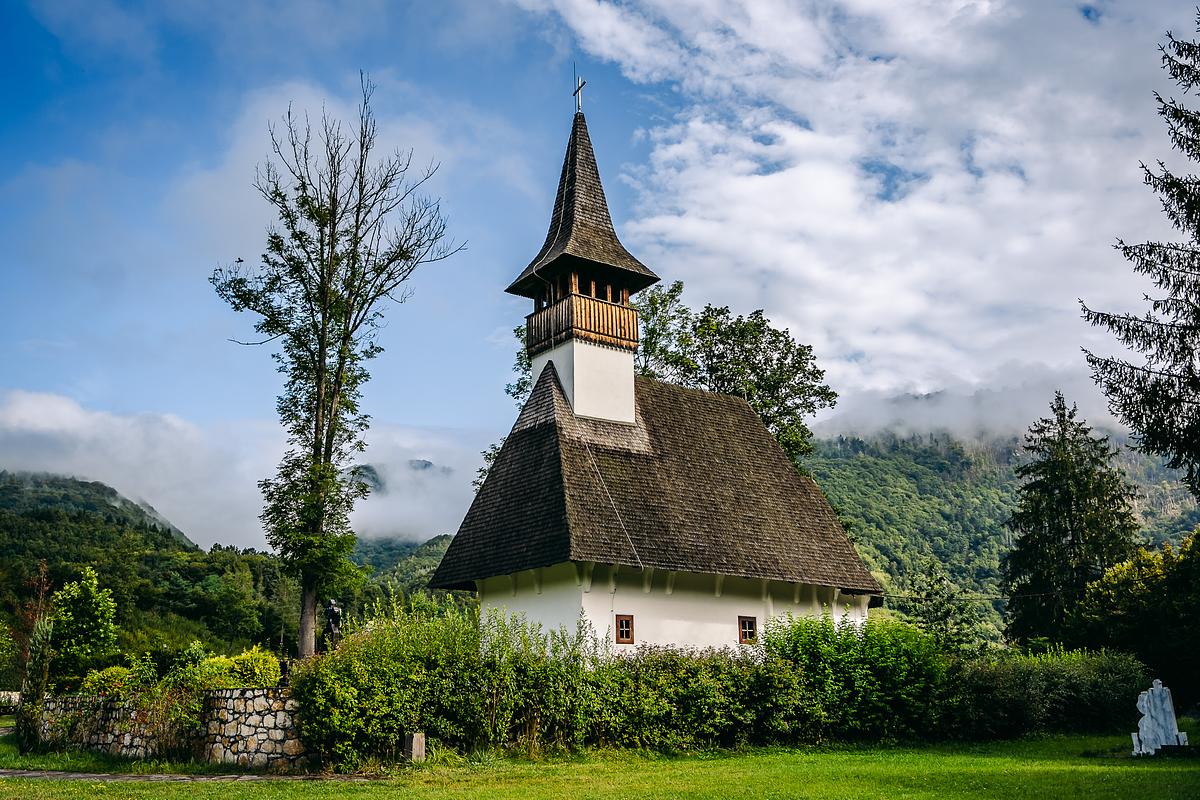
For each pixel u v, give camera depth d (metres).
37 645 30.83
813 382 50.03
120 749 22.70
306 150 33.78
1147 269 31.23
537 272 35.28
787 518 35.84
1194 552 47.00
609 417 33.78
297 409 33.25
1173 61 31.56
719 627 32.38
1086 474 62.97
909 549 134.50
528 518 31.00
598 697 23.39
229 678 24.19
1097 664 34.06
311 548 31.08
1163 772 18.66
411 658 21.89
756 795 16.19
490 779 18.80
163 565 96.69
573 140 37.78
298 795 16.69
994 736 29.11
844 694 26.94
